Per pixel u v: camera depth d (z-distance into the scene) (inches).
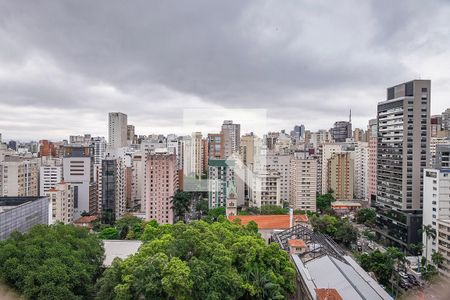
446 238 4072.3
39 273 2352.4
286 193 7332.7
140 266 2042.3
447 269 3843.5
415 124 4990.2
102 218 6092.5
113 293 2191.2
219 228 2974.9
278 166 7283.5
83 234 3228.3
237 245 2539.4
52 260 2481.5
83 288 2581.2
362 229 6082.7
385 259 3649.1
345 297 2375.7
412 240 4820.4
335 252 3410.4
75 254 2716.5
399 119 5103.3
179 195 5502.0
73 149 7322.8
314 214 6102.4
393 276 3698.3
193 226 2628.0
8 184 6210.6
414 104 4992.6
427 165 5007.4
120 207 6904.5
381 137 5620.1
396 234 5103.3
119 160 6835.6
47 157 7844.5
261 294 2353.6
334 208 7436.0
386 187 5457.7
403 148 5012.3
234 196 5447.8
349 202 7805.1
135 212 6914.4
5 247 2534.5
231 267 2333.9
